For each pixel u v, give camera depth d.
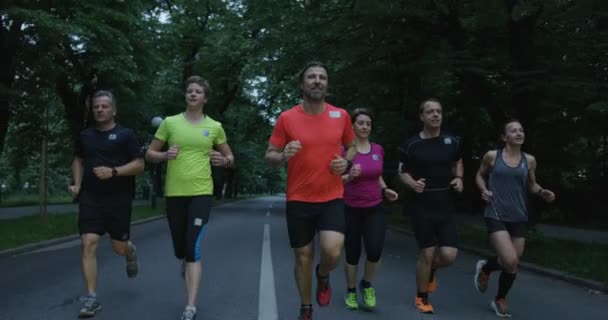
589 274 7.30
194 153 4.70
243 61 28.58
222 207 31.28
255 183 95.75
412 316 4.96
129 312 4.94
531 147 10.35
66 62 16.47
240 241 11.27
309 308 3.85
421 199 5.00
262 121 33.84
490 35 10.84
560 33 9.75
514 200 5.10
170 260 8.29
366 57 12.12
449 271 7.98
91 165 4.86
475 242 11.59
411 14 10.18
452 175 5.02
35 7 12.78
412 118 14.08
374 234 5.02
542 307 5.62
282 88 20.39
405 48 11.50
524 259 8.96
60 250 9.67
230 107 35.56
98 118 4.87
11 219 14.54
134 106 20.70
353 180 5.05
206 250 9.66
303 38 13.37
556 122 11.16
